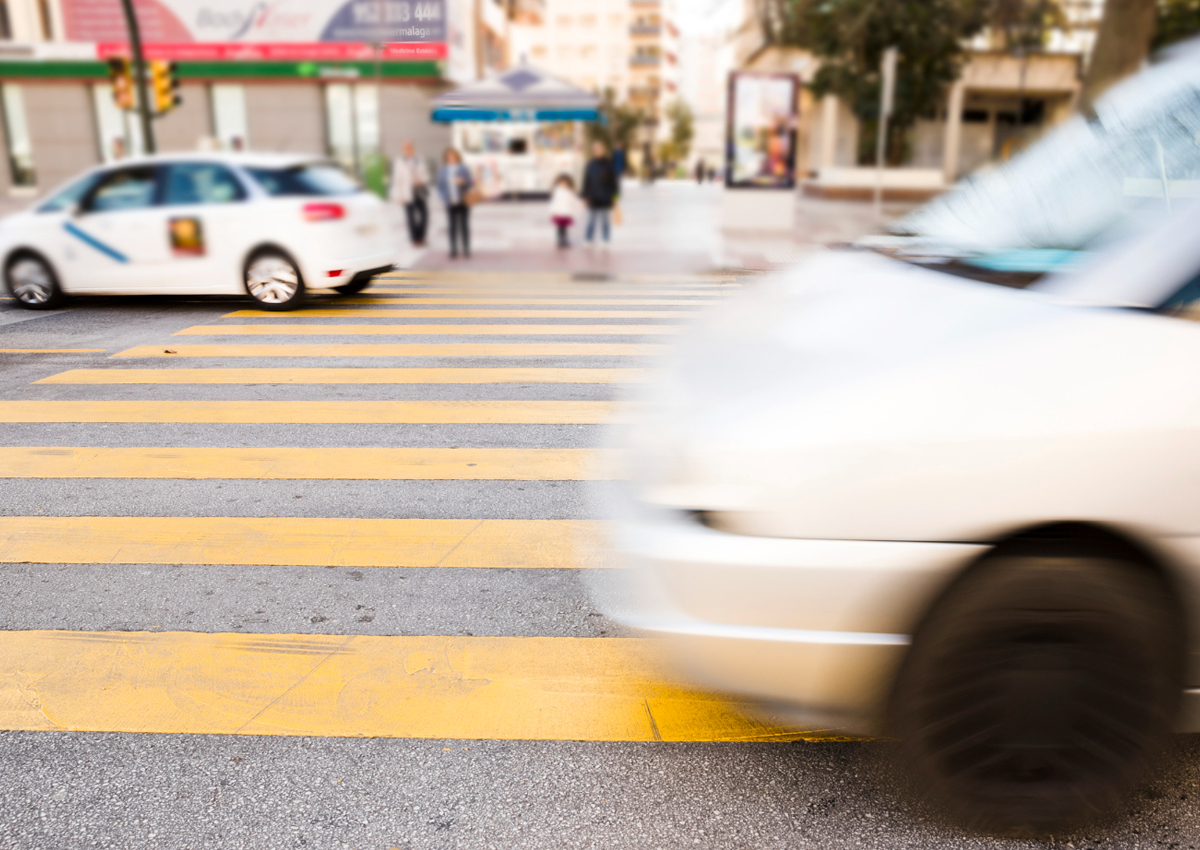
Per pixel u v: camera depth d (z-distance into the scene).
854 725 2.10
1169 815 2.21
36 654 2.99
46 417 5.66
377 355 7.39
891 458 1.95
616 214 16.83
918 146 41.00
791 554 1.98
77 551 3.78
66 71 30.66
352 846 2.16
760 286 3.24
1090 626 1.95
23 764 2.45
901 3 30.69
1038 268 2.41
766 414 2.08
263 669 2.90
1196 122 2.63
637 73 111.31
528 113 19.20
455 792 2.34
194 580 3.52
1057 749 2.02
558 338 8.11
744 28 36.22
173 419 5.62
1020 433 1.92
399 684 2.82
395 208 27.28
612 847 2.16
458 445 5.16
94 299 10.35
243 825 2.23
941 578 1.95
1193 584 1.95
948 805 2.08
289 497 4.38
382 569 3.62
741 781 2.38
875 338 2.26
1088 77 17.91
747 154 19.00
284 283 9.38
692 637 2.07
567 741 2.55
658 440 2.30
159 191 9.41
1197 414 1.91
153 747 2.52
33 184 31.95
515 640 3.08
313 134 31.59
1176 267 2.09
